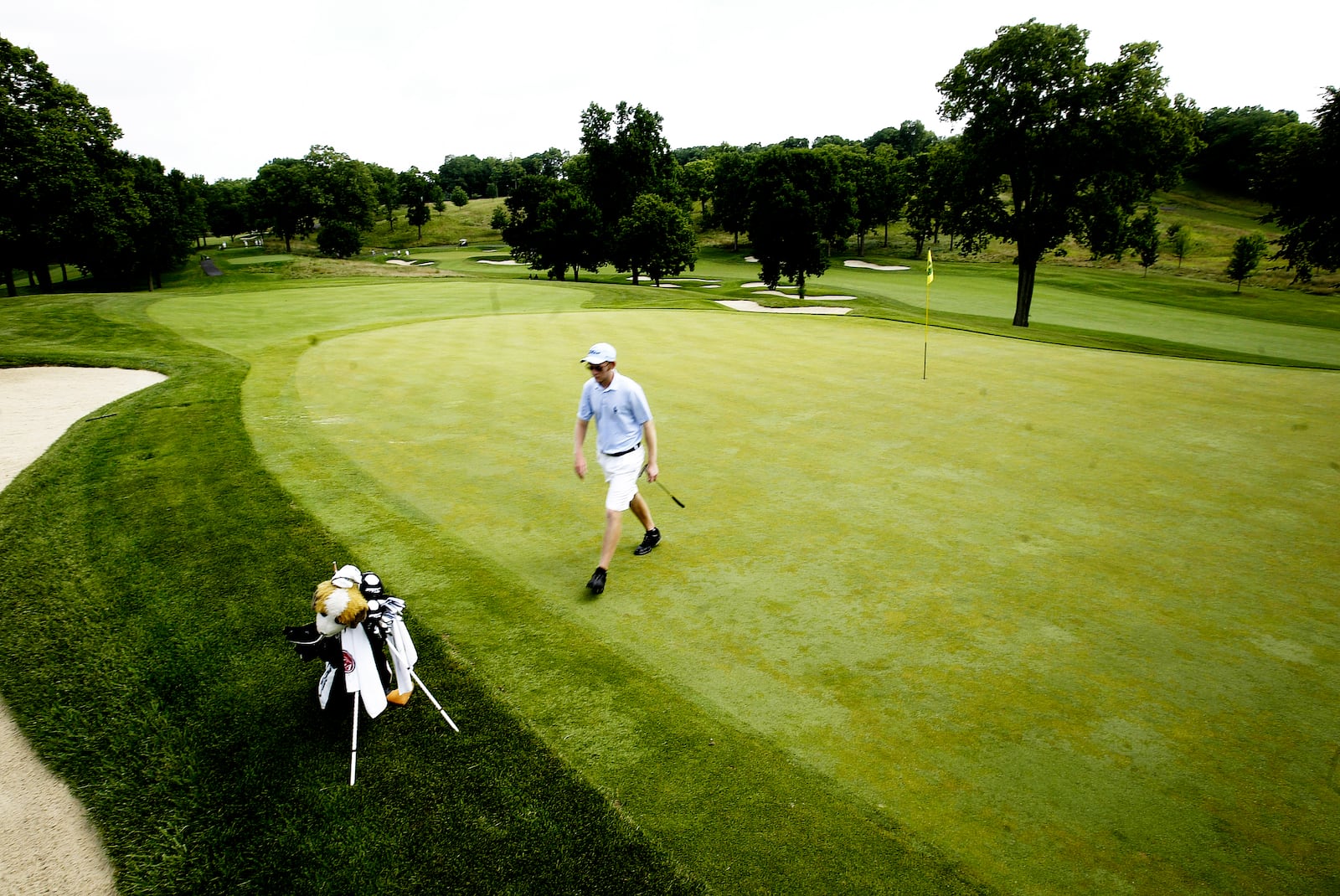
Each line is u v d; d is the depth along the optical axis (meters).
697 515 6.52
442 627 4.78
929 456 7.98
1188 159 27.55
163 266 58.78
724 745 3.73
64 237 40.66
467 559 5.71
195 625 4.79
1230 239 72.12
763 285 54.25
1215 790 3.44
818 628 4.77
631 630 4.77
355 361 12.95
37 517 6.41
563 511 6.64
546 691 4.16
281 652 4.51
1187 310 41.75
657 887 2.96
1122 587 5.26
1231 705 4.02
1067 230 28.98
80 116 42.62
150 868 3.08
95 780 3.56
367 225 102.81
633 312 20.53
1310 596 5.11
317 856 3.11
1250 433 8.83
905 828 3.24
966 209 31.28
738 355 13.53
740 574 5.48
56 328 16.62
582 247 58.34
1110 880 2.99
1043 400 10.35
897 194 74.81
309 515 6.41
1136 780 3.50
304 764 3.61
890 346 14.70
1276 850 3.12
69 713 4.00
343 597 3.59
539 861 3.07
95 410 9.88
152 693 4.14
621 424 5.30
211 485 7.11
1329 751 3.68
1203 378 11.85
